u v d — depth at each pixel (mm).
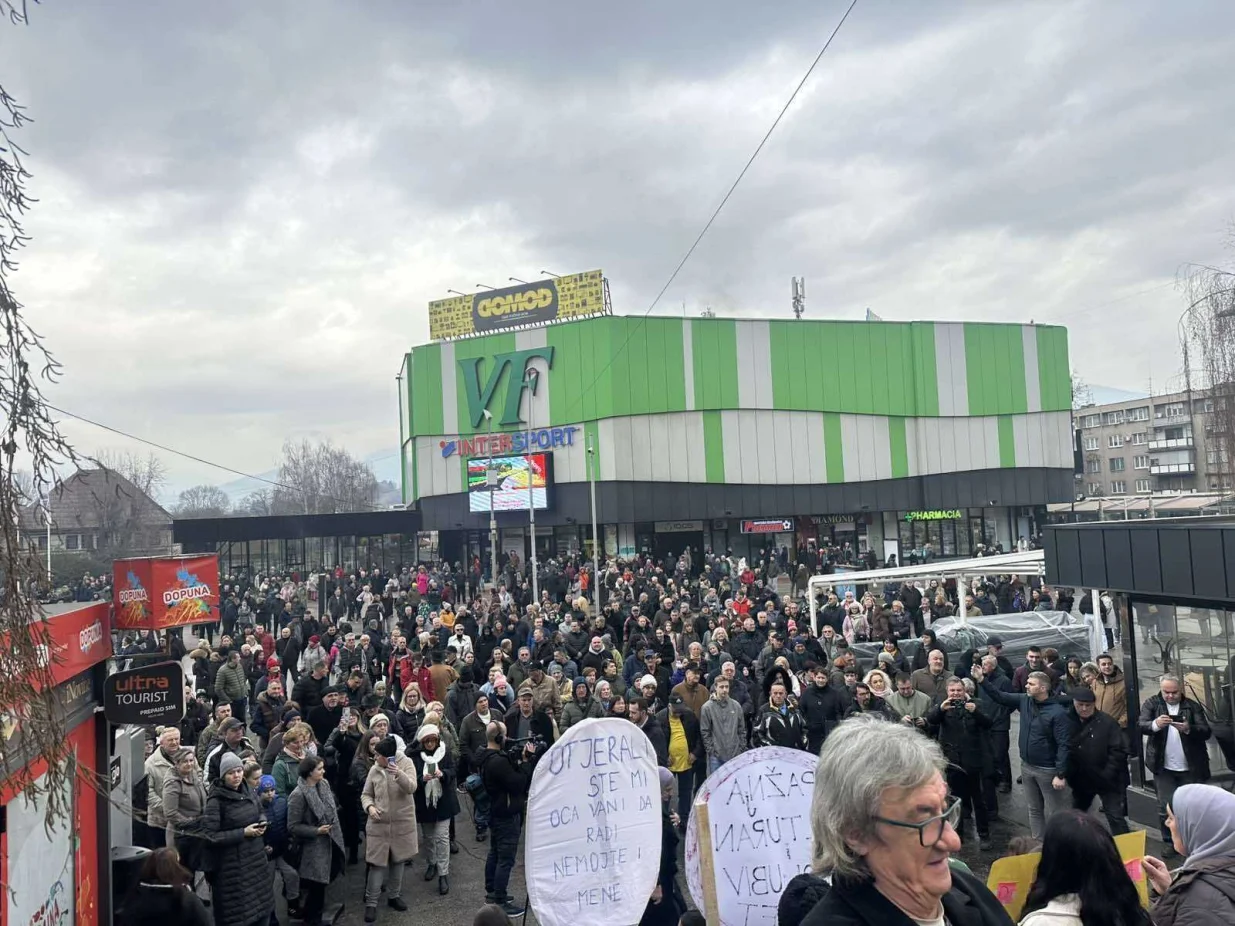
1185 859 3713
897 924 1878
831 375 47812
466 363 46500
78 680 6203
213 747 9695
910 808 1913
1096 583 10156
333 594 34812
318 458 90562
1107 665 10641
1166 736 8969
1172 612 9484
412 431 47844
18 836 4914
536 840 5609
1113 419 93312
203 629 29719
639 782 5879
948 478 49625
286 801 8484
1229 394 25797
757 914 5074
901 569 17391
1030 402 51844
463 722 10469
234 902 7113
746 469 45969
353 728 10109
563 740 5734
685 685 11812
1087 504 48812
